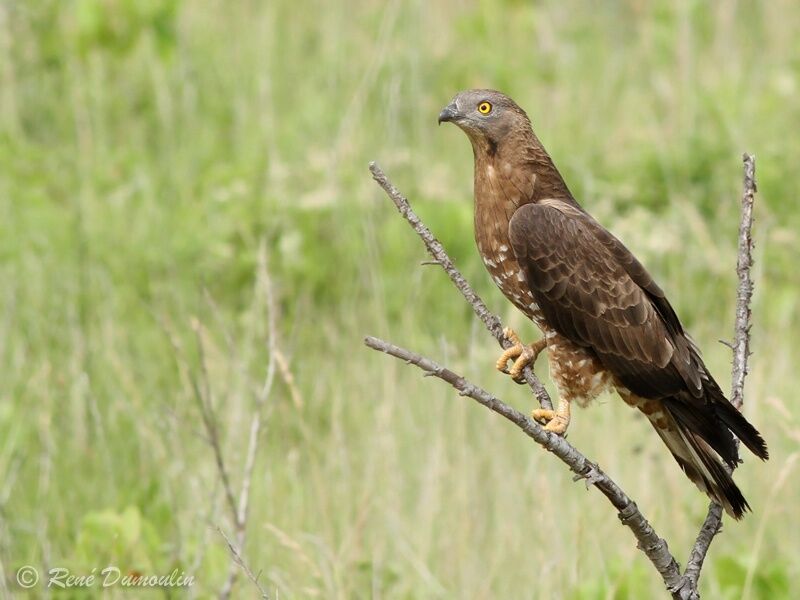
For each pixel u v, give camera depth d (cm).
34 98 1733
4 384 1193
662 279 1362
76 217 1404
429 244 805
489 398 718
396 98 1573
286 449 1115
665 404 889
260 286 1266
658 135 1619
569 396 920
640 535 748
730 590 967
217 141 1666
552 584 962
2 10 1767
